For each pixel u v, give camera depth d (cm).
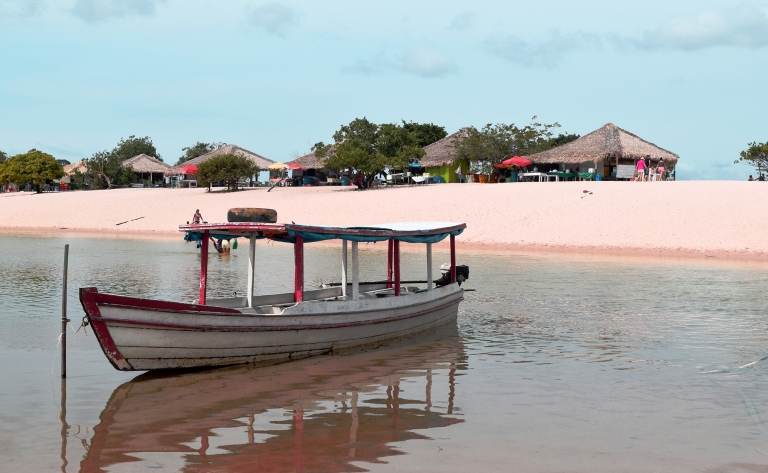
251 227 1423
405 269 2931
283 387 1199
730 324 1772
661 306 2039
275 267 2983
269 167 7669
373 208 4978
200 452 901
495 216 4459
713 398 1141
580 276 2697
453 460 876
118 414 1048
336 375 1282
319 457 885
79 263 3034
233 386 1202
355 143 6303
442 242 4094
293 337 1387
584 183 5125
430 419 1033
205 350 1273
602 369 1329
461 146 7156
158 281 2472
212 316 1262
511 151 7156
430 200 5016
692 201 4244
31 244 4016
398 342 1575
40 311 1852
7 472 834
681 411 1073
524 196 4822
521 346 1532
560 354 1454
